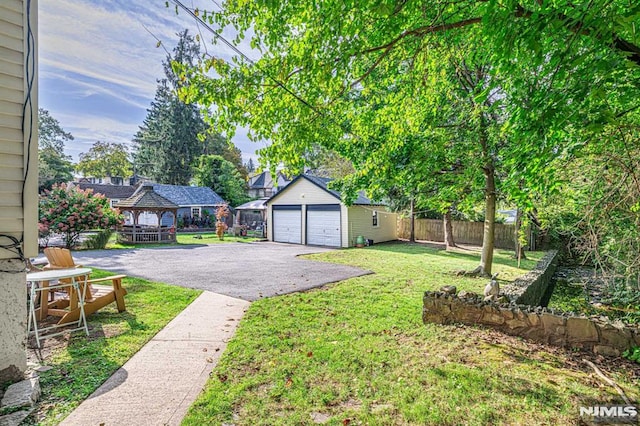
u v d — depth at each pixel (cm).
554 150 353
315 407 264
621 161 341
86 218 1444
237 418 251
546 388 288
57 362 341
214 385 298
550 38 262
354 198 1034
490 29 258
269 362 344
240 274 867
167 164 3672
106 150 4728
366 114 520
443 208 890
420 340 399
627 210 402
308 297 618
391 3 278
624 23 202
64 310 455
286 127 406
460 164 806
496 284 485
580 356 353
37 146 306
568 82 272
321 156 2334
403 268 976
